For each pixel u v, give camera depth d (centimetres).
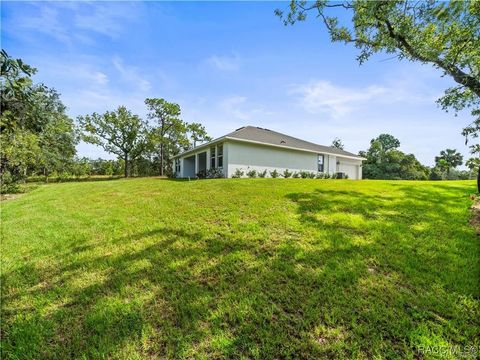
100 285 279
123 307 238
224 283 271
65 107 2691
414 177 2905
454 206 558
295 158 1736
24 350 192
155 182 1287
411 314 212
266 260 315
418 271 279
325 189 789
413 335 188
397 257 311
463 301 227
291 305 230
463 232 392
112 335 203
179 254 347
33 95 383
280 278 274
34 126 456
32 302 253
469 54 557
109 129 2886
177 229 448
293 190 766
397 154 3108
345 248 338
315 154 1869
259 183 953
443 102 762
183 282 279
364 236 380
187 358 178
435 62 598
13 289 278
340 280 265
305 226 426
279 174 1628
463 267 285
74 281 290
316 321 209
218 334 199
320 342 187
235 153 1459
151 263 324
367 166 3089
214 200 662
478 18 483
